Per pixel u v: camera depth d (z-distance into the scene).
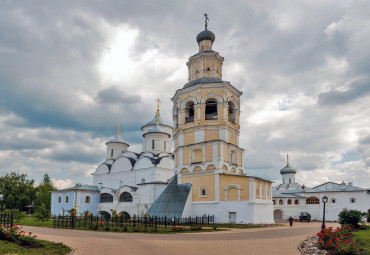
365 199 55.94
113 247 15.34
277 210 62.72
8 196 67.31
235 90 43.06
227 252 14.33
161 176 52.38
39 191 78.81
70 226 28.77
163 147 58.88
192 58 45.50
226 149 39.44
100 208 55.28
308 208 60.81
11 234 16.48
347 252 13.49
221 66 46.16
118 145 64.88
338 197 58.28
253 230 27.69
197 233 23.52
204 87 41.22
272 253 14.18
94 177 61.28
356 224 29.34
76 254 13.53
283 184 80.75
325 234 17.17
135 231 24.52
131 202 49.22
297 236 21.91
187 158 40.59
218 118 40.22
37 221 37.06
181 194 38.88
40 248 14.70
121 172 57.03
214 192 37.22
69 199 55.88
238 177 36.56
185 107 42.72
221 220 36.06
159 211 38.16
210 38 46.44
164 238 19.62
